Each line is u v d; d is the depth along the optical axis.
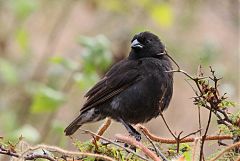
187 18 16.48
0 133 13.02
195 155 5.34
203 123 15.41
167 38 15.96
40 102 11.52
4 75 13.48
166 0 15.78
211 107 5.63
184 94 16.00
